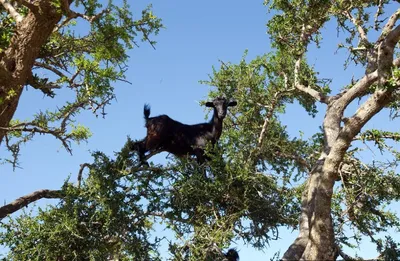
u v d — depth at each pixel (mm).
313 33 14023
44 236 10922
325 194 8250
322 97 12391
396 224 11430
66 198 11305
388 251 9336
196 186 10742
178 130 13156
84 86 12062
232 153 12203
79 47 12789
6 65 10695
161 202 11164
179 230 10820
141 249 10930
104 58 12633
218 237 9922
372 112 8164
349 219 10953
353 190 11383
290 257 8789
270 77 15406
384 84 8039
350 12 13109
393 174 11531
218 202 10984
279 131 14094
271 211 10828
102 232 11172
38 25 10703
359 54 13078
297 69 13492
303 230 9320
